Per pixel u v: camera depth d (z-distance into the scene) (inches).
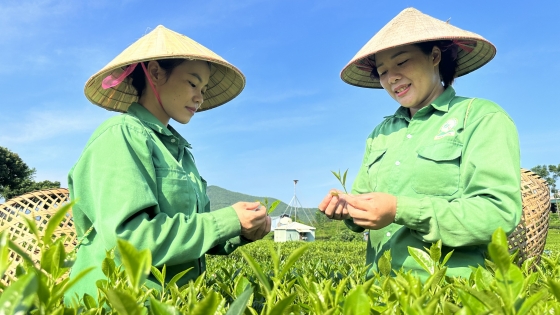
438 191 94.4
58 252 36.9
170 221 79.0
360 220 84.7
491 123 91.2
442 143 96.1
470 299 37.8
